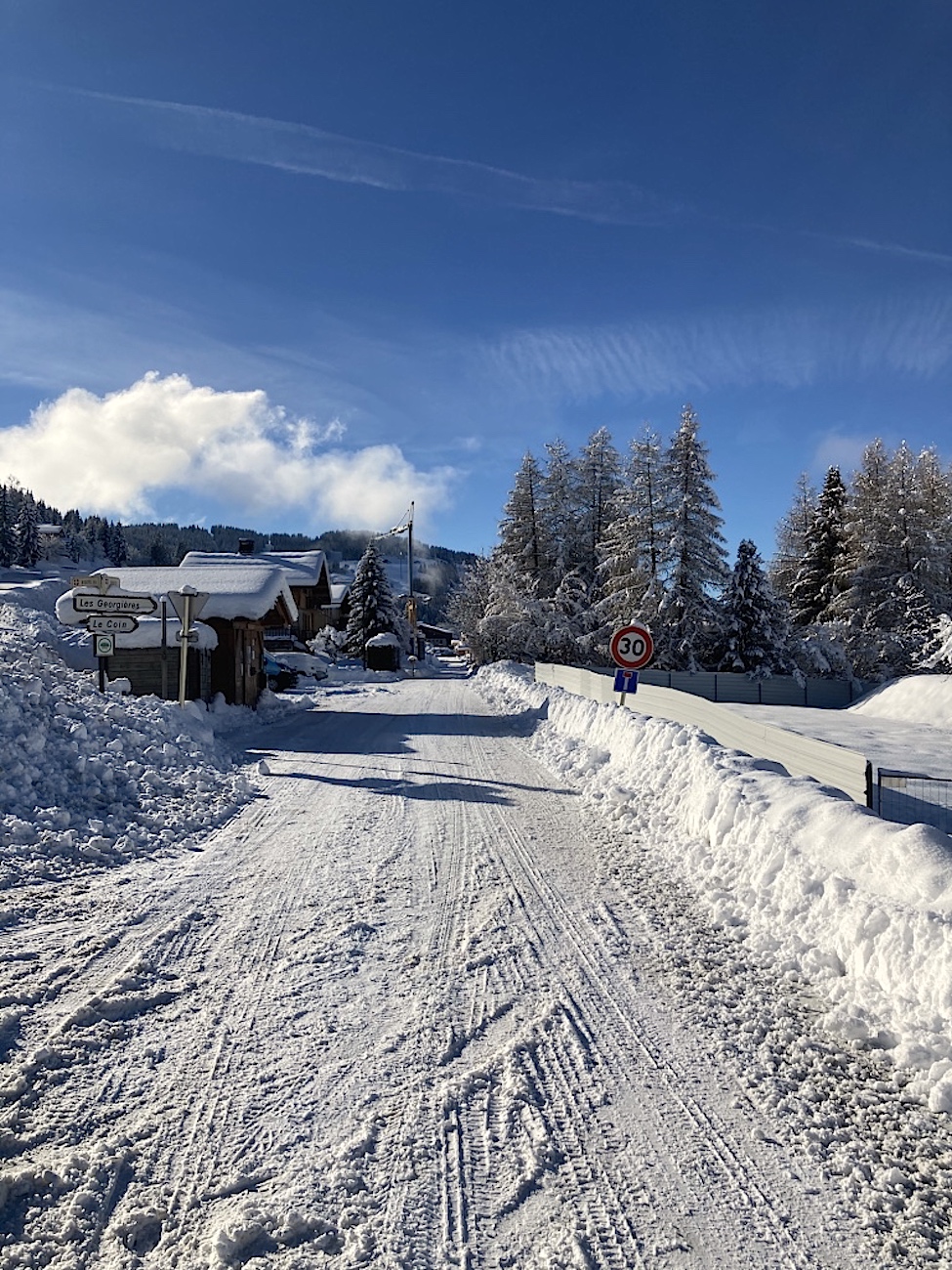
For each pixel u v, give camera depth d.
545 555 42.09
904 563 38.72
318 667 39.53
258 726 18.09
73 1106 3.39
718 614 34.81
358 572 56.44
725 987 4.64
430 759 13.04
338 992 4.56
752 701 36.28
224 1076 3.66
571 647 38.09
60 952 4.95
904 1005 4.05
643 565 35.06
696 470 34.31
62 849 6.94
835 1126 3.34
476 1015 4.30
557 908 5.98
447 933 5.48
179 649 18.00
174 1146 3.15
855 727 26.52
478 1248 2.67
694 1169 3.08
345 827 8.38
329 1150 3.15
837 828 5.57
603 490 41.91
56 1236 2.66
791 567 54.56
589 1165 3.10
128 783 8.95
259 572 21.66
